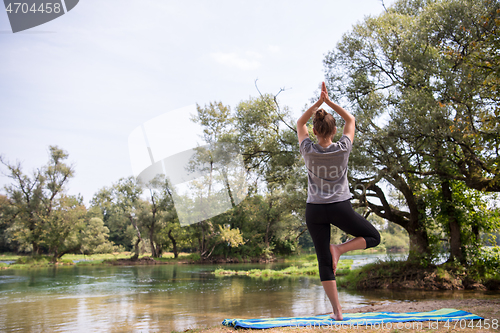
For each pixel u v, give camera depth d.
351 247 2.52
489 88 9.81
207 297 11.14
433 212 13.83
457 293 11.19
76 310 9.00
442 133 10.24
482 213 13.05
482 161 10.54
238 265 34.31
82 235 44.12
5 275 22.61
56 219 39.94
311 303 9.51
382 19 14.41
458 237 13.17
